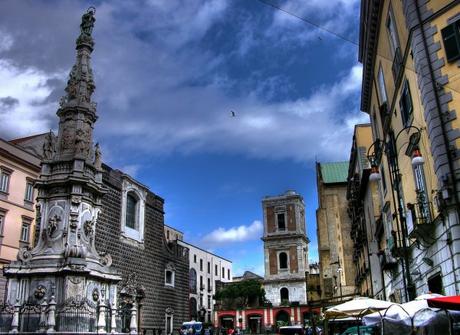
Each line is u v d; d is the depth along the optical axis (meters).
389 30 26.52
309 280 63.09
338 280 58.88
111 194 44.72
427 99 19.84
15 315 24.06
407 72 23.28
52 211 29.08
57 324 24.03
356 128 45.69
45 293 26.19
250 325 93.06
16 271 26.78
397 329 15.66
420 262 23.75
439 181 18.80
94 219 30.69
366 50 32.06
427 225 20.23
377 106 33.34
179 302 56.84
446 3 20.06
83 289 26.80
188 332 52.28
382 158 33.28
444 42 19.89
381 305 18.05
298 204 102.81
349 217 61.78
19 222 43.06
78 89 32.31
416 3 21.23
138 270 48.03
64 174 29.64
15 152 43.47
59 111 31.59
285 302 94.06
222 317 95.06
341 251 60.91
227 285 104.88
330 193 63.81
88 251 29.14
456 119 18.84
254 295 97.56
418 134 21.47
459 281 17.45
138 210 49.97
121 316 30.25
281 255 100.56
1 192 41.44
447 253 18.77
